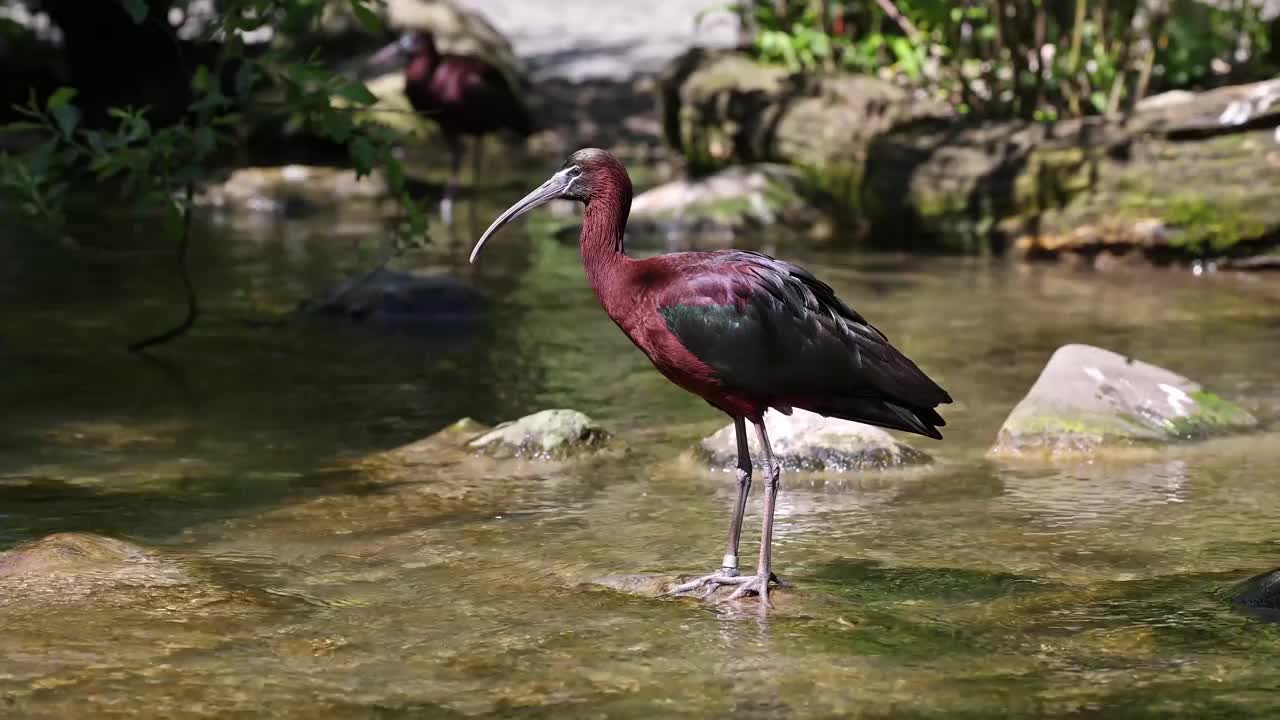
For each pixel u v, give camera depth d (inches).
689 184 542.9
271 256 482.6
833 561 229.1
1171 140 473.4
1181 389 301.1
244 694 178.5
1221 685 178.2
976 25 574.6
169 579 219.1
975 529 243.8
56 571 219.6
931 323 391.2
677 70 624.4
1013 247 487.2
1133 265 472.1
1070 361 303.7
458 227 541.6
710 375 210.1
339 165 626.8
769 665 186.5
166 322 396.8
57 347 369.4
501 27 1018.7
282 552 234.7
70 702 175.9
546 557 231.9
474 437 296.0
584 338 386.6
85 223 533.6
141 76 695.1
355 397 330.3
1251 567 221.9
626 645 194.1
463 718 171.6
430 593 215.3
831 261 482.0
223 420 311.7
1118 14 546.0
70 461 283.1
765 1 634.2
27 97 702.5
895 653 190.2
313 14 371.6
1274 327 383.9
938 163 502.6
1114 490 263.6
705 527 247.1
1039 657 188.2
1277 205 458.6
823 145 549.0
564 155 690.2
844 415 213.6
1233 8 577.3
